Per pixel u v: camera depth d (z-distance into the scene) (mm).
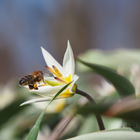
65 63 258
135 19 1141
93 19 1214
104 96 303
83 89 389
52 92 250
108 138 228
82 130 317
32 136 225
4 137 329
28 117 326
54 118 328
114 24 1188
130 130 239
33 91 251
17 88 376
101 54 438
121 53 418
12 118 336
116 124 303
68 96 254
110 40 1191
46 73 283
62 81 254
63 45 1239
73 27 1227
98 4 1203
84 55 447
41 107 316
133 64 353
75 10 1222
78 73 417
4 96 343
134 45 1145
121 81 247
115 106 226
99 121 252
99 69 248
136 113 228
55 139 296
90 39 1219
